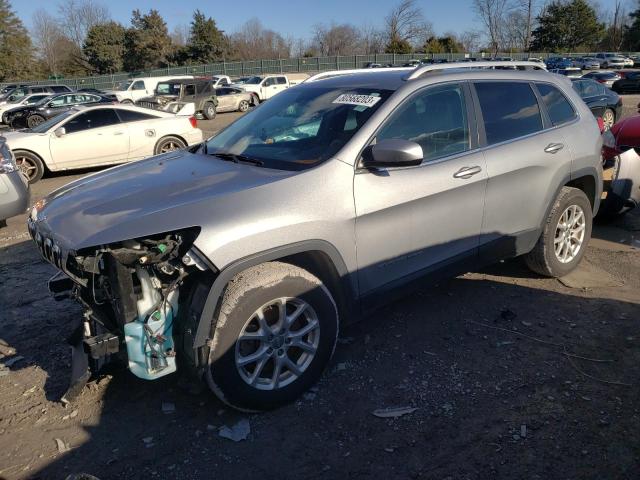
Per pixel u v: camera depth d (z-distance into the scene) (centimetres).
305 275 309
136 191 316
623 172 603
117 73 6556
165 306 288
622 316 418
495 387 335
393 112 352
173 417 315
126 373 357
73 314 450
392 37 6075
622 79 3155
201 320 280
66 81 5662
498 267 514
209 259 277
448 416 310
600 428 297
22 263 580
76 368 322
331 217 315
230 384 293
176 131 1235
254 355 302
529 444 286
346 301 338
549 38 6875
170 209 282
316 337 323
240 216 288
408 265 363
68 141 1101
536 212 439
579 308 432
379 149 319
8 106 2697
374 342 387
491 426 301
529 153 420
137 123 1184
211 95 2564
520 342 385
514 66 455
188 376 332
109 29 7044
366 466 275
